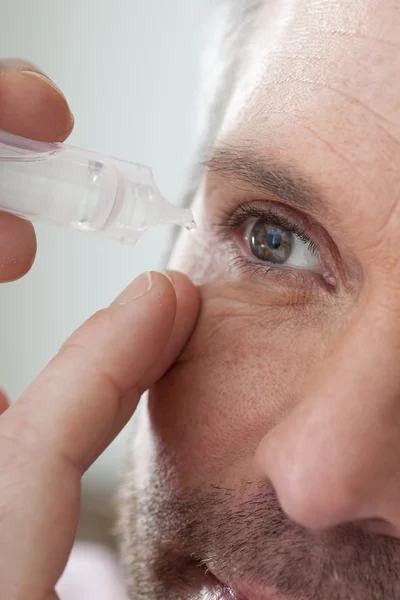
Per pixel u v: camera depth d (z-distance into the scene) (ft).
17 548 0.70
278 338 0.79
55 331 1.60
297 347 0.78
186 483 0.82
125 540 0.93
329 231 0.73
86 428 0.74
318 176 0.71
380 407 0.70
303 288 0.79
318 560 0.73
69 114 0.85
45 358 1.64
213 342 0.82
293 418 0.72
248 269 0.82
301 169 0.72
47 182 0.74
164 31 1.27
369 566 0.72
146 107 1.34
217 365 0.82
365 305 0.71
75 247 1.53
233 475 0.79
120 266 1.48
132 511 0.90
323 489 0.69
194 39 1.22
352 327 0.72
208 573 0.82
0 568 0.70
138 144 1.36
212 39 0.94
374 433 0.69
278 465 0.71
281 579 0.75
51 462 0.73
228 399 0.80
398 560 0.71
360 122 0.69
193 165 0.94
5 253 0.83
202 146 0.89
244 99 0.78
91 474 1.43
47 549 0.71
